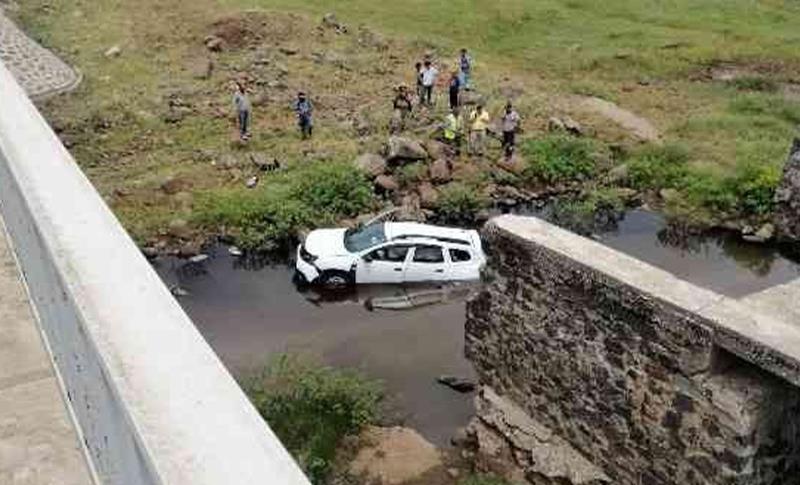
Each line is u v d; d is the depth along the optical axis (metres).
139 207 17.52
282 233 17.11
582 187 20.03
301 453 10.17
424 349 13.52
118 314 2.68
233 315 14.57
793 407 7.37
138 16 27.91
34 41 25.44
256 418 2.13
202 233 17.00
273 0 30.56
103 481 3.10
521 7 31.92
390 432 11.05
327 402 11.02
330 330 14.14
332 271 15.23
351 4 31.31
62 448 3.59
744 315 7.11
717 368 7.25
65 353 3.63
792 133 22.70
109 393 2.49
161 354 2.42
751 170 19.61
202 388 2.25
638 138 22.03
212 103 22.34
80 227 3.40
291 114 22.20
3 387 4.02
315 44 26.70
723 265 17.50
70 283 2.95
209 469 1.92
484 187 19.42
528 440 9.55
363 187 18.45
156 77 23.80
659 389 7.73
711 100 25.20
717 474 7.41
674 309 7.37
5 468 3.48
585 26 30.88
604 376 8.31
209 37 26.00
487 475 9.95
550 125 22.11
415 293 15.30
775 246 18.22
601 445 8.59
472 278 15.45
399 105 21.67
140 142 20.33
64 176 3.99
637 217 19.25
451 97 22.12
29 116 5.00
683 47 28.73
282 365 11.66
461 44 28.83
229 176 18.88
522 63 27.64
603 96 25.02
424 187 18.89
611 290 7.94
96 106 21.69
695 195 19.52
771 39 29.72
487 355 9.91
